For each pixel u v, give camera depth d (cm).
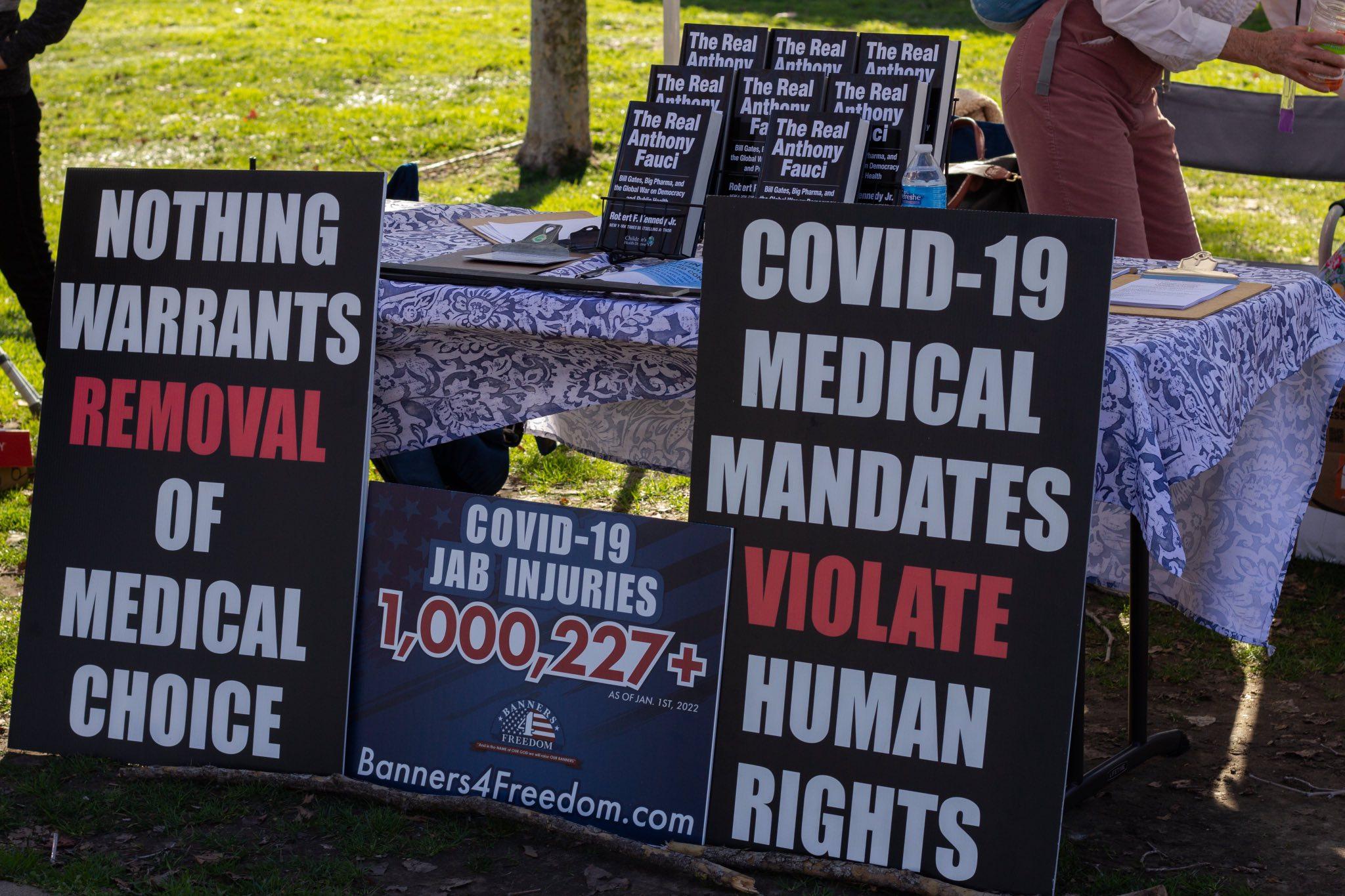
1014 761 237
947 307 240
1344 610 395
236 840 261
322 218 274
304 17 1992
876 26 1883
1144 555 293
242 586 276
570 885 248
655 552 254
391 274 296
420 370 293
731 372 251
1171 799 289
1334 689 344
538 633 262
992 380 238
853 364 245
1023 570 237
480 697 265
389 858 257
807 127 318
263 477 275
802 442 247
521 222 380
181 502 279
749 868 250
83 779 281
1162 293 288
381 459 364
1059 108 378
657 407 371
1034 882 236
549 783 261
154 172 283
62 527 285
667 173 330
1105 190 379
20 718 287
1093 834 274
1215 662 362
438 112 1380
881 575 244
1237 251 937
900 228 242
